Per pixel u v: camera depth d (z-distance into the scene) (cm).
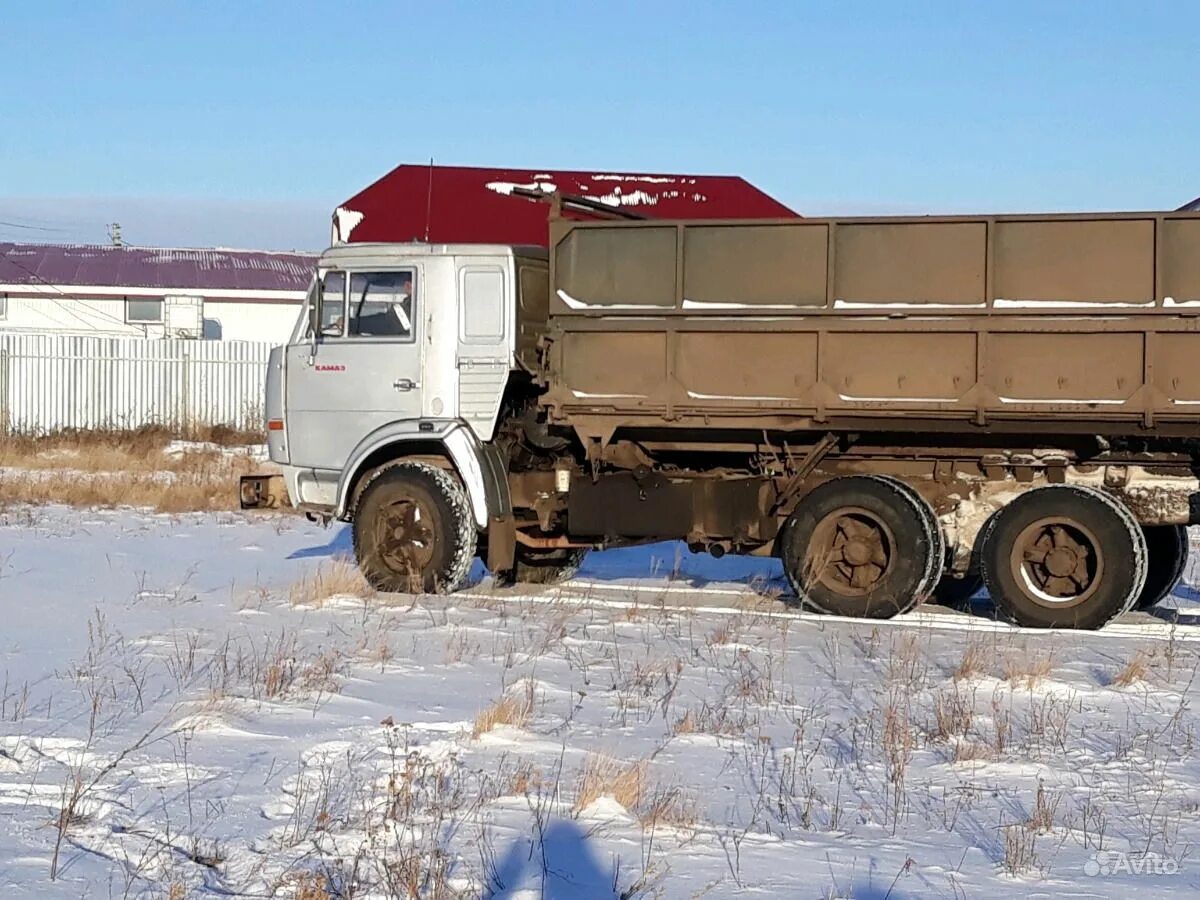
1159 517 1294
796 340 1309
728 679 1031
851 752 838
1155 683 1028
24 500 2411
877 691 995
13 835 646
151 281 4794
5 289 4688
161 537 1966
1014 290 1258
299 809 695
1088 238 1242
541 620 1260
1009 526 1275
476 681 1003
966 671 1039
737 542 1381
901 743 841
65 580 1484
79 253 5084
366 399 1461
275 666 994
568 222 1370
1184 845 677
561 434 1443
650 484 1396
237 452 3469
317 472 1495
